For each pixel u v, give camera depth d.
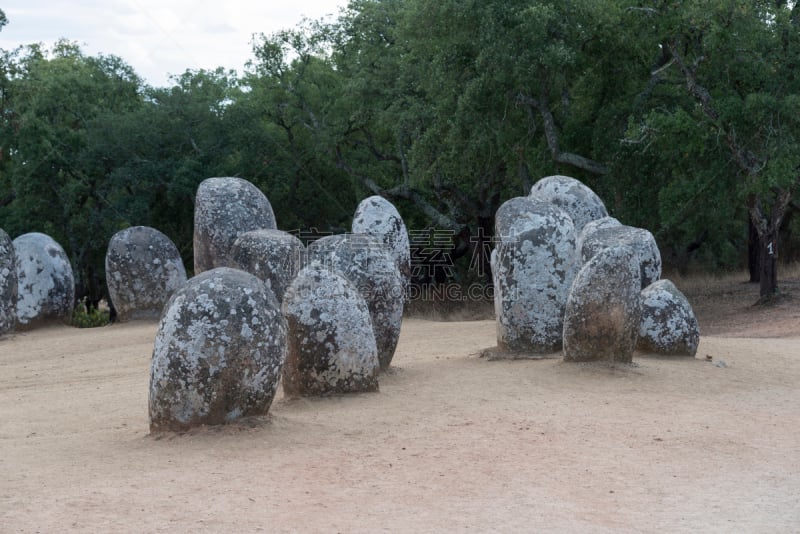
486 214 33.06
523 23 24.52
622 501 7.07
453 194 32.97
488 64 25.34
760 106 23.47
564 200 16.81
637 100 26.03
